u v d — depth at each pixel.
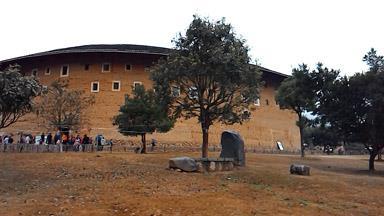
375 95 29.56
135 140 53.31
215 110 27.09
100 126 55.06
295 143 68.94
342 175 24.83
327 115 33.09
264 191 16.45
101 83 57.03
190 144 55.38
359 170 31.16
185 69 25.81
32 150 34.00
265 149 60.50
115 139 53.50
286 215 12.74
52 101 44.12
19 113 31.25
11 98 26.58
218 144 57.22
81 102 47.84
